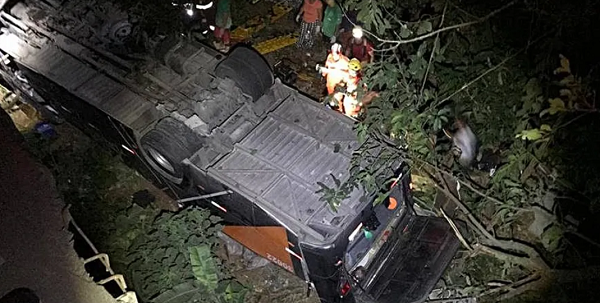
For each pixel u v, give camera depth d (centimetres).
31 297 346
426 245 724
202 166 717
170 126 728
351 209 650
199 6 1071
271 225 675
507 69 687
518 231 802
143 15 878
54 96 870
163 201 891
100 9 877
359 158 679
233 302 731
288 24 1149
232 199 705
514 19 737
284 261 722
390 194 692
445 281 755
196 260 705
